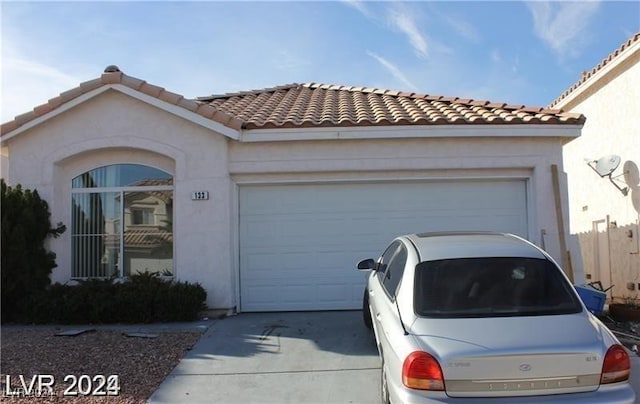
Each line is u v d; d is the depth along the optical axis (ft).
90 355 22.66
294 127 30.19
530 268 15.98
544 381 12.60
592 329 13.78
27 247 30.19
